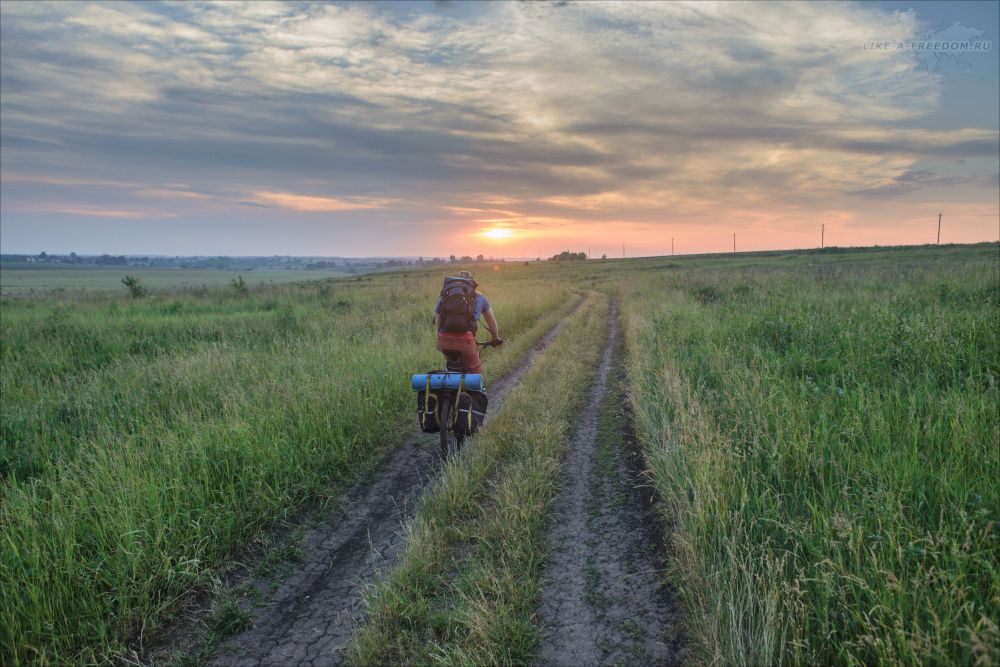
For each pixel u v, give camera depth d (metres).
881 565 2.65
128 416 5.96
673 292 19.70
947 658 2.10
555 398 7.34
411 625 3.07
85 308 18.34
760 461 4.04
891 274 16.50
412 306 17.17
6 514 3.71
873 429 4.03
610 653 2.80
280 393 6.56
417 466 5.59
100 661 2.97
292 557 3.97
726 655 2.52
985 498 3.08
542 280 48.69
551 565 3.62
